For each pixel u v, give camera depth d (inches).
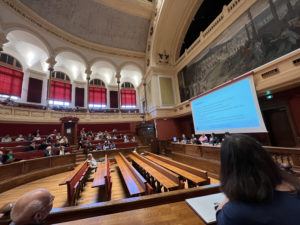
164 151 397.1
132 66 601.9
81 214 55.1
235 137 29.6
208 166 202.2
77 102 601.3
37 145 305.4
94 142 394.3
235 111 251.4
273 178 23.5
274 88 210.4
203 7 400.5
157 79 484.7
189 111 406.9
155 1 474.3
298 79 184.7
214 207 50.9
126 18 497.4
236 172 24.9
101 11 457.4
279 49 204.5
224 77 297.9
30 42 407.2
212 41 333.1
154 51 499.5
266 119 275.6
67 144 345.7
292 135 240.1
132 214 55.7
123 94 721.0
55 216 53.3
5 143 288.5
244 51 255.8
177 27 478.0
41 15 395.9
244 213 20.9
